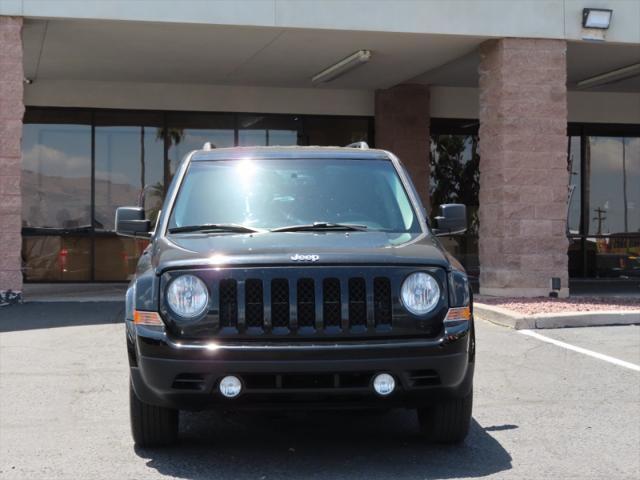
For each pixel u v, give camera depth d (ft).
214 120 58.13
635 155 63.98
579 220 63.05
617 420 20.25
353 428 19.69
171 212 18.97
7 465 16.74
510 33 44.14
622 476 16.03
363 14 43.06
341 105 59.41
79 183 56.39
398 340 15.52
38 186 55.98
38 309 39.81
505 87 44.06
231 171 19.94
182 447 18.04
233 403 15.49
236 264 15.56
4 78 40.47
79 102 56.03
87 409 21.35
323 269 15.58
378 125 58.80
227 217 18.78
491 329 34.45
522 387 23.80
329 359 15.15
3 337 31.81
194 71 53.31
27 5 40.37
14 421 20.20
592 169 63.41
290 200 19.22
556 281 44.09
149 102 56.90
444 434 17.65
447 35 43.96
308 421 20.42
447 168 61.11
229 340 15.39
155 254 17.11
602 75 56.13
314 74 54.24
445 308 15.90
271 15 42.27
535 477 15.93
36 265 56.08
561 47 44.75
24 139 55.83
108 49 47.16
